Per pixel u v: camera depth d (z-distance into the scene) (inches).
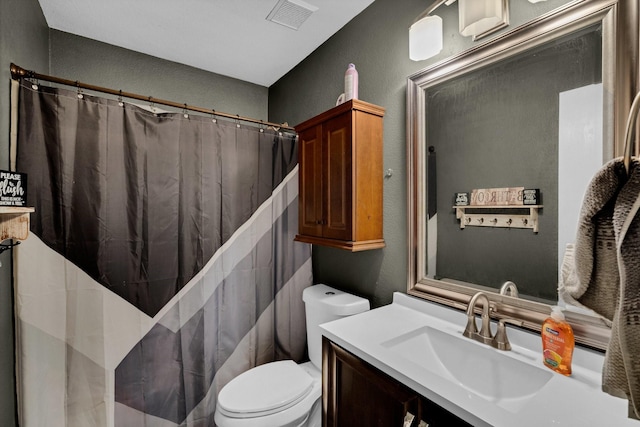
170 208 64.3
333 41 74.2
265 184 76.9
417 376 32.8
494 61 43.2
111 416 57.5
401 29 57.7
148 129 62.0
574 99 35.7
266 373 63.4
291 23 69.8
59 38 71.2
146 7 63.7
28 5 55.9
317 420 62.7
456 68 47.8
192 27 70.7
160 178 63.2
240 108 97.3
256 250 75.7
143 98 62.2
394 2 58.9
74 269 54.6
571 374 32.9
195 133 67.5
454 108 48.7
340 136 59.7
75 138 54.8
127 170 59.8
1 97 45.0
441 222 51.0
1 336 45.2
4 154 46.2
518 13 41.3
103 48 76.3
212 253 69.5
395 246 59.1
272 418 52.8
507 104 42.1
